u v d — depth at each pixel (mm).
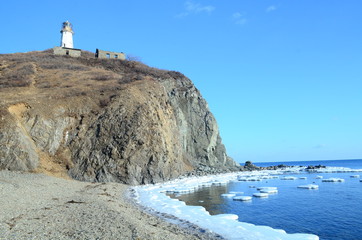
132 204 21797
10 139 29062
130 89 42250
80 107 37406
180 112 59375
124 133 35219
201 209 20859
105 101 38719
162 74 63906
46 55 65250
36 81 44969
